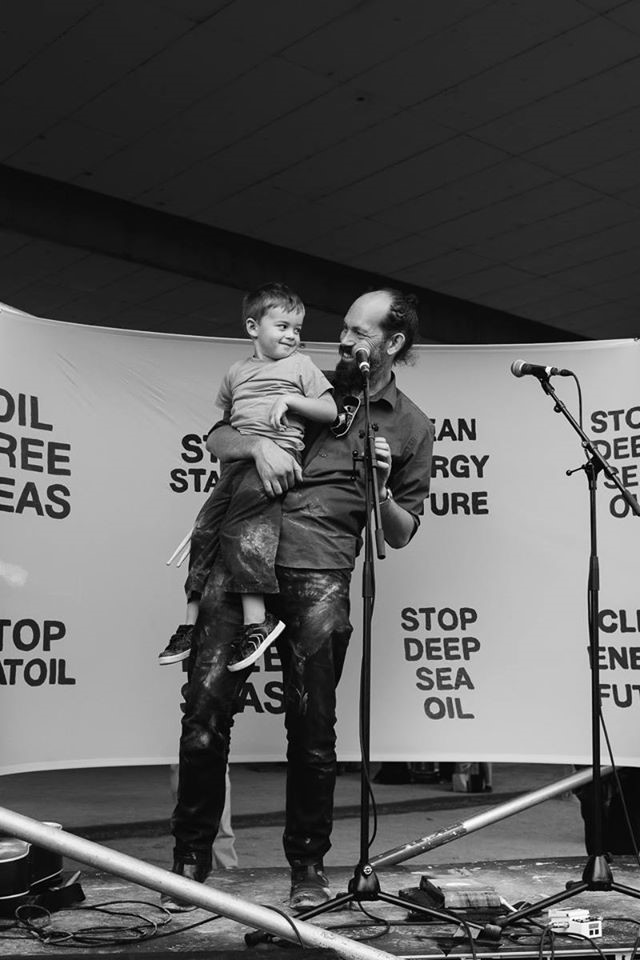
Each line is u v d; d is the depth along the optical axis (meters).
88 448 3.37
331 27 6.98
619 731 3.44
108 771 11.93
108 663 3.32
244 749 3.46
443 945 2.48
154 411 3.50
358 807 8.81
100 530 3.36
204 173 9.14
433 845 3.32
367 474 2.67
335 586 2.82
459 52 7.30
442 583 3.57
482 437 3.64
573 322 13.55
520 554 3.57
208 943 2.47
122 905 2.88
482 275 11.76
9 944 2.46
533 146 8.70
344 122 8.27
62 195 9.69
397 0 6.65
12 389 3.21
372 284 12.09
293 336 2.97
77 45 7.19
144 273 11.09
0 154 8.82
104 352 3.44
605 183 9.42
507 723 3.49
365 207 9.86
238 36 7.09
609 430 3.58
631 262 11.39
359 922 2.66
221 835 4.05
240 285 11.04
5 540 3.14
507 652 3.53
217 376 3.59
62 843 2.23
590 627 2.88
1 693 3.07
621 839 3.80
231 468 2.95
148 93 7.81
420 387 3.67
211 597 2.85
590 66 7.48
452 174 9.19
